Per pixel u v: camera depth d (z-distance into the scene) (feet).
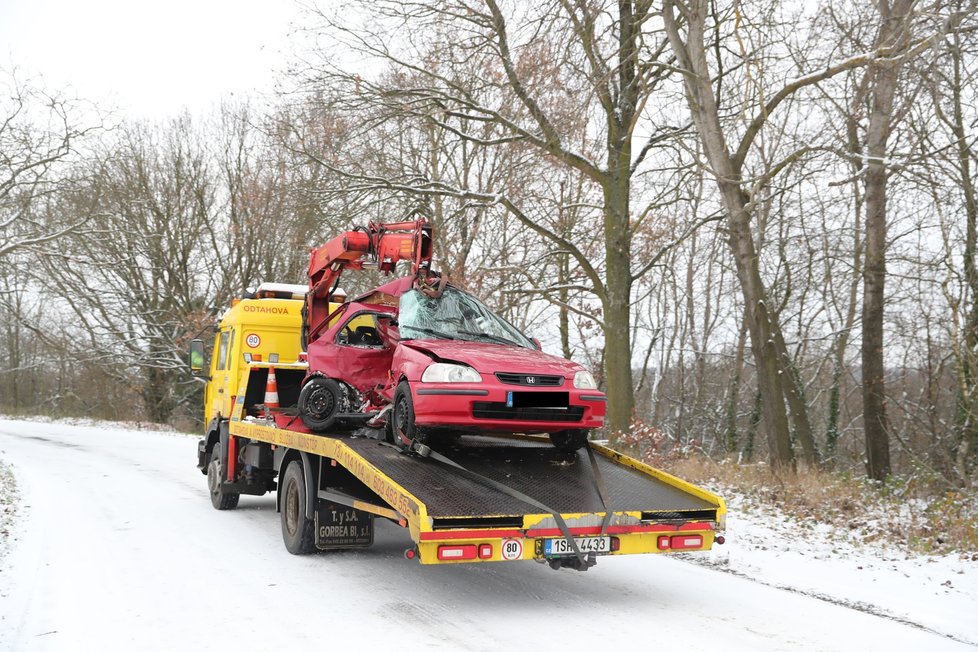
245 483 36.76
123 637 17.89
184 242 121.39
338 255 32.99
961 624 19.27
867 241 48.47
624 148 60.44
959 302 43.32
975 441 42.37
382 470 21.76
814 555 27.25
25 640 17.60
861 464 72.79
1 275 88.94
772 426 47.62
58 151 79.25
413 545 29.53
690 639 17.97
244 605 20.68
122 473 53.98
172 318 121.70
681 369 99.96
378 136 64.28
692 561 26.84
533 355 25.54
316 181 66.69
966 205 43.34
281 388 37.04
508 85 56.44
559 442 26.55
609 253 62.44
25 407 168.04
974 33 37.88
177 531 31.78
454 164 82.02
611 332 62.13
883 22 40.78
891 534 30.71
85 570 24.58
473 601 21.31
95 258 105.70
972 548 27.35
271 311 37.86
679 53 47.01
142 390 129.70
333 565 25.75
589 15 44.14
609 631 18.56
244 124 118.32
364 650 17.02
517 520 19.51
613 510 20.66
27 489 44.98
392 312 30.27
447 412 22.65
